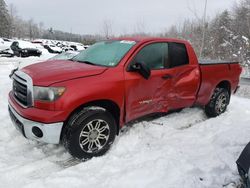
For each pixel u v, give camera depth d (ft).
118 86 12.91
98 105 12.90
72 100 11.52
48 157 12.74
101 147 12.89
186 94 16.51
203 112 19.89
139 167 11.78
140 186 10.44
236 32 67.72
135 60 13.97
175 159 12.35
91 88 12.05
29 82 11.80
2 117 17.62
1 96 22.56
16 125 12.73
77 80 11.96
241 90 33.42
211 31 61.82
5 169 11.61
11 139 14.48
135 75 13.64
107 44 15.70
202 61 19.17
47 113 11.29
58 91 11.37
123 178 10.93
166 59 15.30
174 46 15.81
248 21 66.39
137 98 13.89
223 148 13.47
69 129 11.84
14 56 79.20
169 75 15.20
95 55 15.05
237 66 20.54
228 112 20.38
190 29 60.29
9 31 241.35
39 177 11.24
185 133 15.85
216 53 60.85
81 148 12.19
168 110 15.94
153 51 14.78
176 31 65.31
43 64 14.17
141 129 15.75
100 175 11.35
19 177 11.15
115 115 13.58
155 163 12.06
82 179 11.00
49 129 11.30
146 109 14.57
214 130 16.44
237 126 16.66
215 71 18.34
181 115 18.92
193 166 11.70
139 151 13.44
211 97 18.88
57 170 11.78
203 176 11.02
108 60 14.06
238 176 10.93
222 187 10.38
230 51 63.46
